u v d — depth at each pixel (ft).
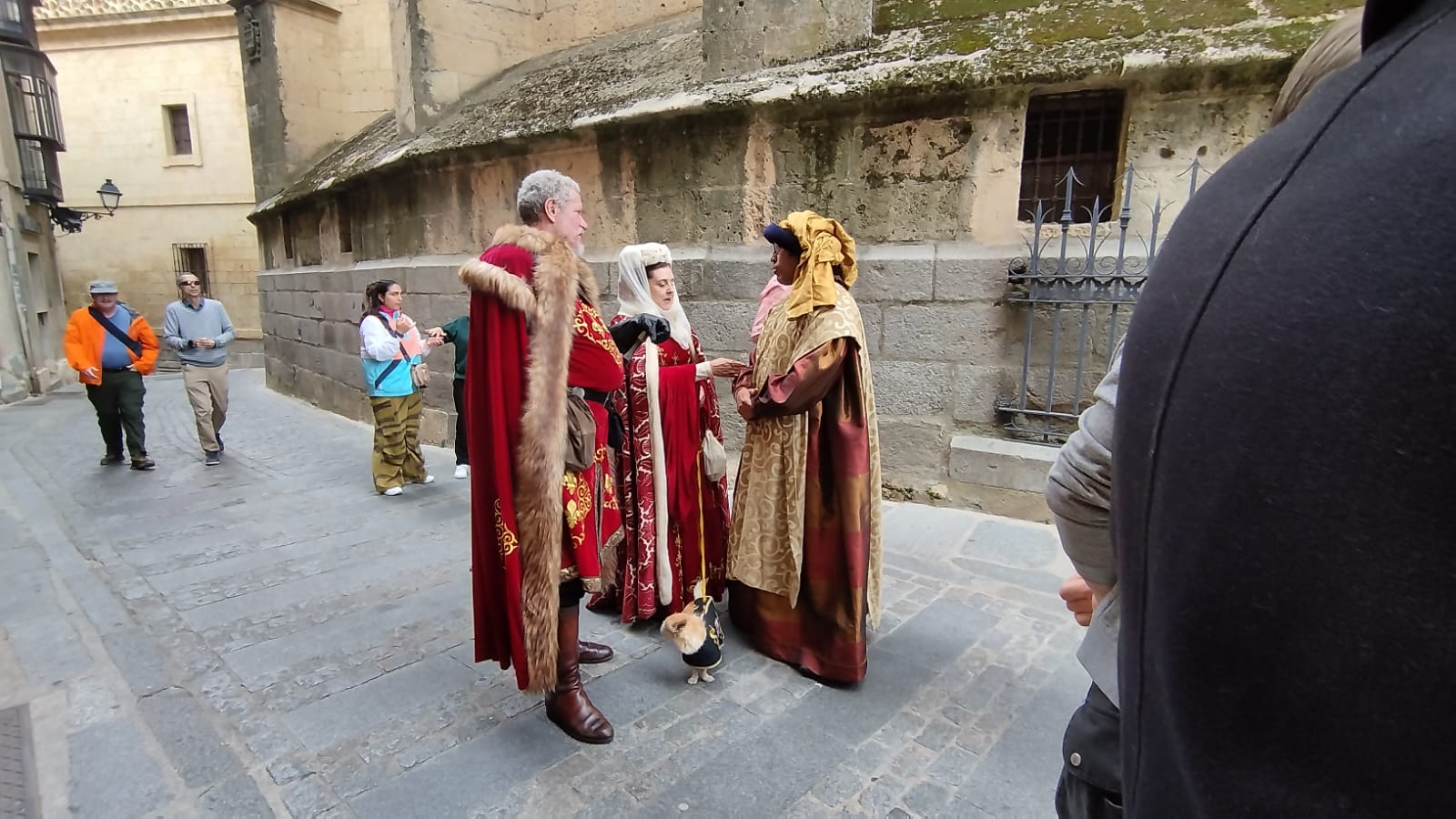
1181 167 13.61
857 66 15.67
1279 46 12.49
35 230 44.37
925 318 15.58
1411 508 1.26
